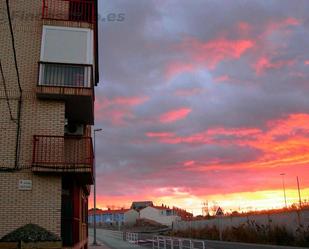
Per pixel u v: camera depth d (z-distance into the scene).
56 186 15.52
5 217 14.94
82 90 16.23
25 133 15.81
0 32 16.72
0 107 15.88
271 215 40.34
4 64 16.36
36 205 15.21
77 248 17.58
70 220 16.89
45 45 16.72
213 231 51.44
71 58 16.72
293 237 36.44
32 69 16.52
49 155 15.62
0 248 14.15
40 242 14.41
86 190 22.61
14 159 15.48
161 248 33.22
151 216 139.00
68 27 17.09
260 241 40.25
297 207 45.00
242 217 46.16
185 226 64.56
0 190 15.13
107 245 38.00
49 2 17.55
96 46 20.75
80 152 16.73
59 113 16.20
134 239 45.12
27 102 16.11
